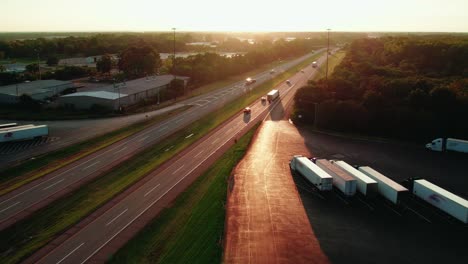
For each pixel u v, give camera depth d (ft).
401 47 479.82
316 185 176.35
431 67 422.00
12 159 209.77
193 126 285.84
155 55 523.29
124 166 205.16
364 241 138.51
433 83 311.88
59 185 180.86
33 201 164.86
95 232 142.10
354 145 246.06
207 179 190.80
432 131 251.80
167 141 249.34
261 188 180.75
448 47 442.91
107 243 135.23
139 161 213.25
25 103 329.52
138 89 379.76
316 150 235.20
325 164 189.98
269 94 369.91
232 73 541.34
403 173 199.11
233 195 173.17
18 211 156.46
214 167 206.39
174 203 165.27
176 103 370.12
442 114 255.09
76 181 185.47
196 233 141.90
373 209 162.20
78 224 147.43
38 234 140.56
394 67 428.15
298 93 310.65
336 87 319.68
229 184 184.85
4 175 189.16
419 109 267.18
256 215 155.33
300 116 291.38
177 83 412.36
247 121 302.66
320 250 132.46
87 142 241.14
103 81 485.56
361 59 490.90
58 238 138.10
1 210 156.97
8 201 164.66
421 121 253.24
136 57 510.99
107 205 162.61
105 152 226.38
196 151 231.91
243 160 217.56
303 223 149.89
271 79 506.89
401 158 221.87
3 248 132.16
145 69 515.09
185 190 177.88
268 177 193.88
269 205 164.14
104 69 534.37
